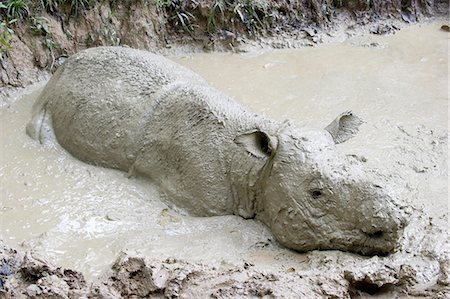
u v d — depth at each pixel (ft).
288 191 15.62
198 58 26.99
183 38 27.58
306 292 13.29
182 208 17.28
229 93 23.89
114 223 16.69
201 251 15.52
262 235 16.29
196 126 17.47
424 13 31.91
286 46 28.37
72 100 19.56
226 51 27.71
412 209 16.44
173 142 17.57
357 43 29.04
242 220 16.78
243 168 16.60
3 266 14.08
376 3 31.09
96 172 18.63
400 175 18.92
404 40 29.48
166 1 27.04
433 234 16.16
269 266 14.94
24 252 15.05
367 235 15.15
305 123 21.88
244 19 28.07
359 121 17.57
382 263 14.80
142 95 18.69
